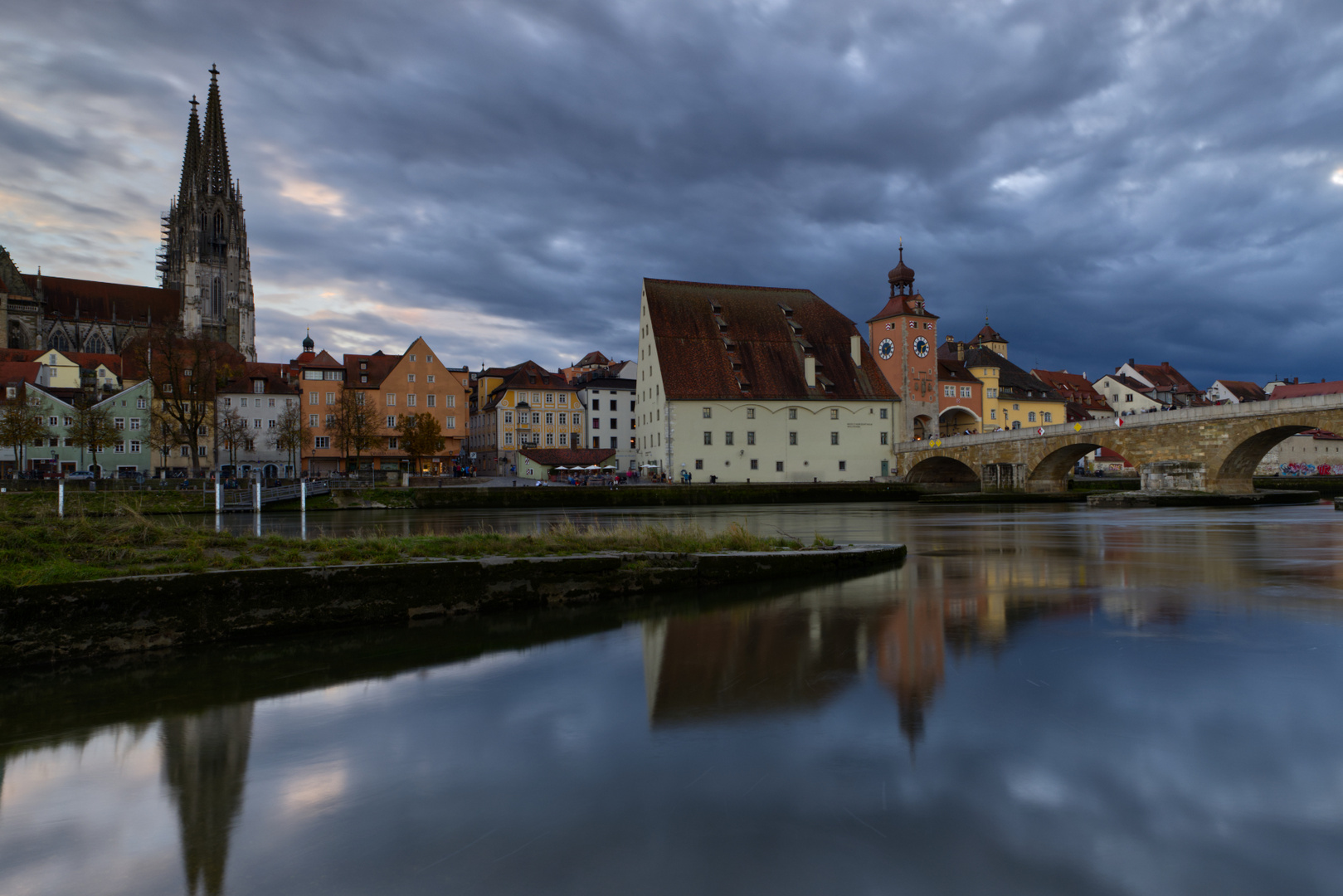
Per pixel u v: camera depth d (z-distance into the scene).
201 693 8.84
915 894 4.51
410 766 6.60
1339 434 49.56
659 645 11.06
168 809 5.83
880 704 8.13
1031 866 4.80
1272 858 4.87
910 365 95.31
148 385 92.12
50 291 135.62
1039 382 129.00
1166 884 4.59
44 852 5.17
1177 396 142.50
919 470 90.56
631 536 17.97
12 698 8.66
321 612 12.03
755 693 8.62
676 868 4.84
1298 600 14.48
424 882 4.72
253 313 160.00
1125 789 5.92
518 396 111.19
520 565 13.88
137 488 62.25
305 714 8.05
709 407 87.50
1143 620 12.57
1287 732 7.16
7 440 74.75
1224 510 52.81
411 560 13.27
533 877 4.76
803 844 5.13
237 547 14.25
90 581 10.36
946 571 19.11
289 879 4.79
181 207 161.88
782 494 76.12
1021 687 8.67
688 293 95.25
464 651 10.75
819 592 15.83
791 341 94.75
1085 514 50.25
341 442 92.81
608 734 7.31
